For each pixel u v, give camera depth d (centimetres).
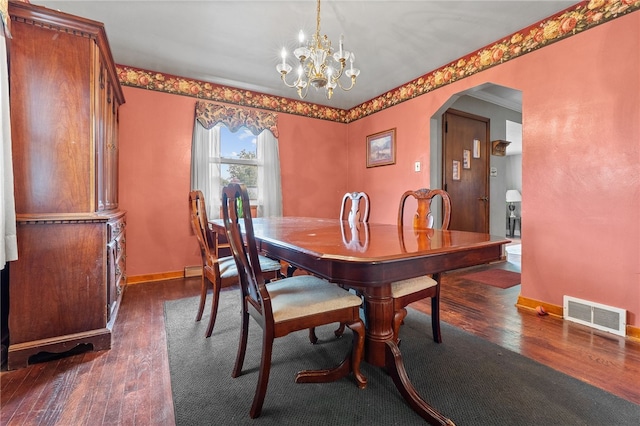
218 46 271
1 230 135
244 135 387
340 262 105
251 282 129
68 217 165
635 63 188
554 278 229
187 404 127
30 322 159
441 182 381
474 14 226
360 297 150
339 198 461
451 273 357
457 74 301
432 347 177
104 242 176
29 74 157
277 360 164
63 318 166
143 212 322
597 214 205
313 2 210
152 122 325
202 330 201
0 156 134
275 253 146
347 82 361
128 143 313
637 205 188
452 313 233
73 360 162
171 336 191
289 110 416
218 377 147
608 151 199
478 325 210
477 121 420
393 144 384
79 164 169
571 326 208
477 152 421
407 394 125
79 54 168
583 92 211
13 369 153
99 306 175
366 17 229
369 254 106
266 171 392
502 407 124
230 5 213
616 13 195
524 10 221
